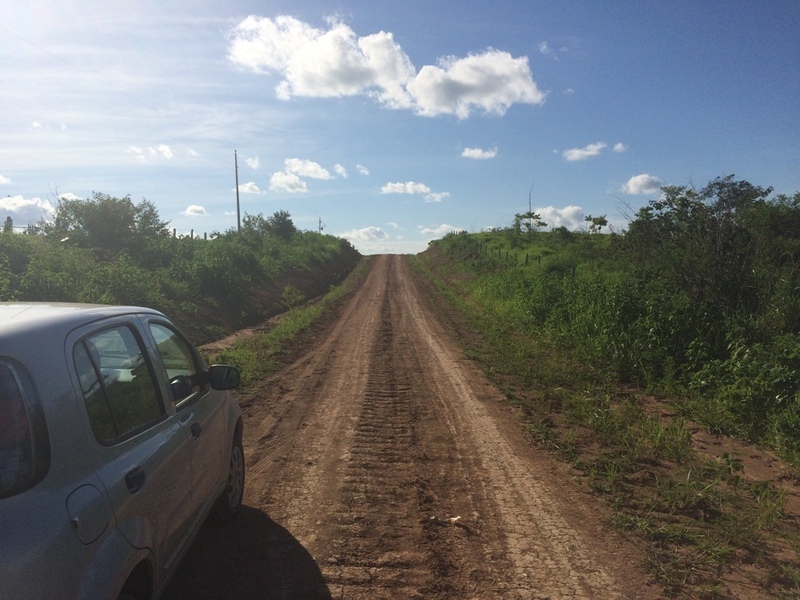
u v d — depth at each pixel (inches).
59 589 80.2
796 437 276.2
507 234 2071.9
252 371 422.6
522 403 345.4
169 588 146.0
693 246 488.7
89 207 785.6
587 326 502.6
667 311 438.0
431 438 280.2
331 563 162.1
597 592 151.4
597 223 1411.2
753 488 217.8
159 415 131.5
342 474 231.0
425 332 647.1
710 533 185.6
